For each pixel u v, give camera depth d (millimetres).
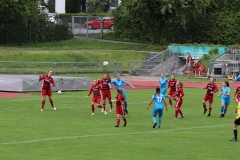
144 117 58219
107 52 129500
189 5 131125
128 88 93562
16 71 105062
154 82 104500
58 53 124062
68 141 41656
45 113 59531
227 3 143250
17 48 130125
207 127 51281
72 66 111562
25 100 71438
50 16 153750
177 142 42156
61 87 85312
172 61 124000
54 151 37531
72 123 52219
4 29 140375
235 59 119688
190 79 111688
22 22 139500
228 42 140875
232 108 68875
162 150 38656
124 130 48281
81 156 35906
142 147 39719
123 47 139250
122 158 35531
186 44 131750
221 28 142000
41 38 146500
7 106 64812
